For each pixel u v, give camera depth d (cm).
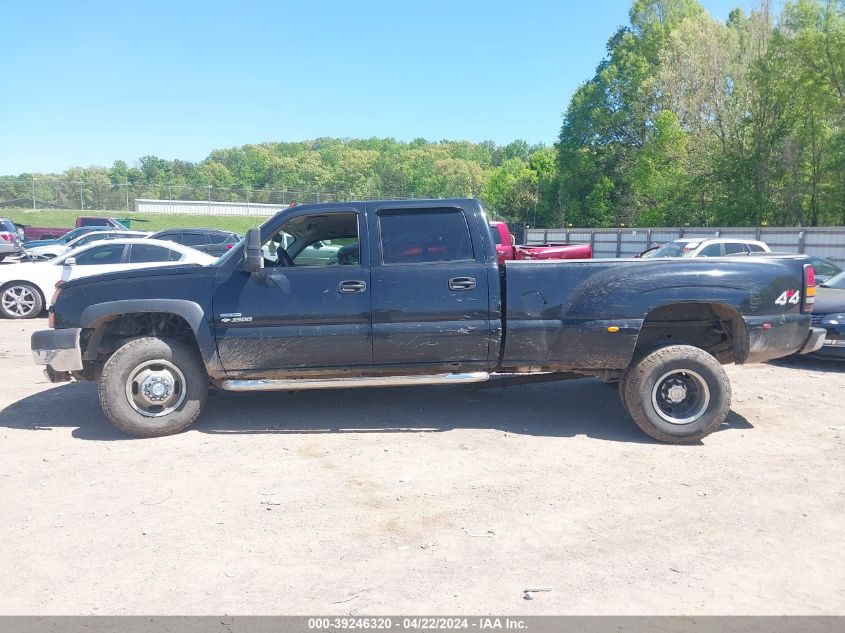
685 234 3238
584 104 5469
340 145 16038
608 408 676
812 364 924
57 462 521
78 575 355
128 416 568
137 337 595
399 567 362
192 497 455
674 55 4366
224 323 567
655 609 322
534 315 568
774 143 3847
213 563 367
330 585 344
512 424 619
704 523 416
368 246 575
